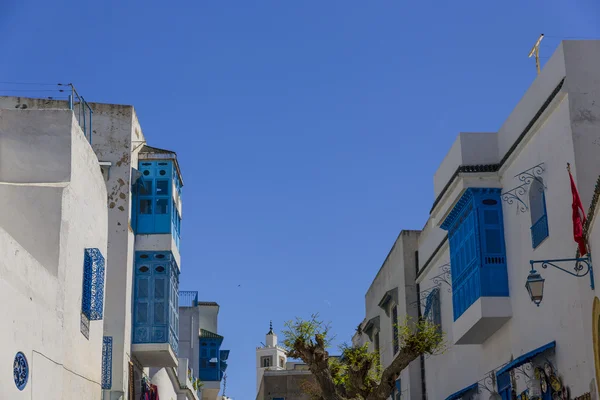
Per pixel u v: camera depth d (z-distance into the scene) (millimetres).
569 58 17281
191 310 46875
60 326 16172
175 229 27141
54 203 16453
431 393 28422
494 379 21609
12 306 13719
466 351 24141
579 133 16922
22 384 14141
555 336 17828
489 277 20406
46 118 17312
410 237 30688
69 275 16953
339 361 29312
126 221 24750
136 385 26359
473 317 20766
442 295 26422
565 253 17266
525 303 19375
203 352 48719
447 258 25422
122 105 25547
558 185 17594
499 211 20781
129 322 24797
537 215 19031
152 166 26469
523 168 19484
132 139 25562
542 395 18516
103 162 25016
